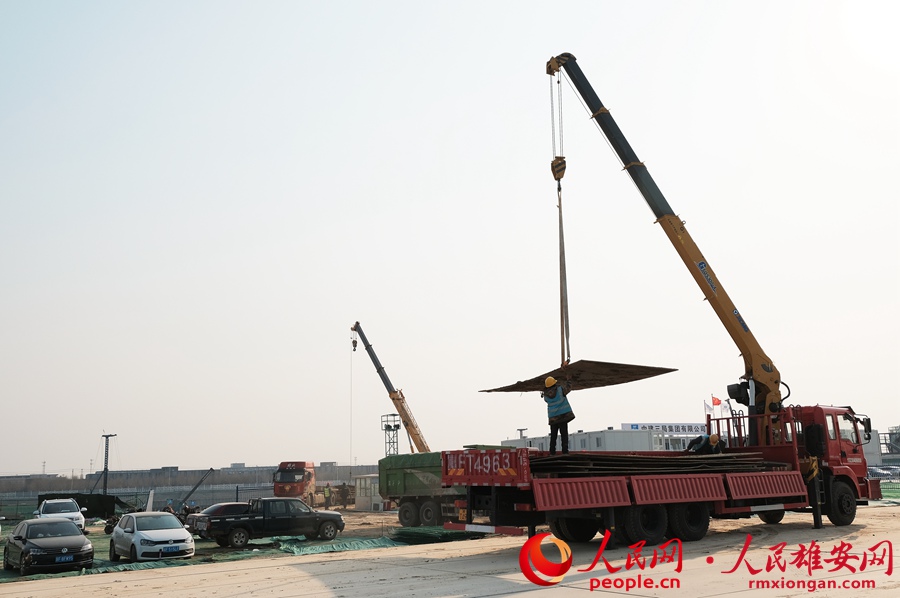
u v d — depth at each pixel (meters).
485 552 17.12
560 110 20.95
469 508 15.85
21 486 129.88
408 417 60.38
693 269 22.14
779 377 21.72
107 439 59.22
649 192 22.48
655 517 16.59
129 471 138.00
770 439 20.75
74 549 19.22
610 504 15.55
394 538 22.20
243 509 25.25
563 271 19.48
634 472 16.41
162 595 12.22
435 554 17.14
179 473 139.25
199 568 16.27
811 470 19.89
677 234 22.17
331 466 99.56
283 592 12.02
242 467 149.12
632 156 22.72
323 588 12.28
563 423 16.44
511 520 15.44
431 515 30.95
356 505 47.56
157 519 21.47
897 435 93.56
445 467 16.66
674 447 49.84
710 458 18.09
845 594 10.16
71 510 33.78
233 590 12.45
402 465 32.28
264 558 18.22
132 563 20.03
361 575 13.70
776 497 19.14
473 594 11.19
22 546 19.47
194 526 25.41
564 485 14.98
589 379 19.44
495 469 15.27
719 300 21.91
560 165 20.36
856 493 20.86
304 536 25.58
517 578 12.70
